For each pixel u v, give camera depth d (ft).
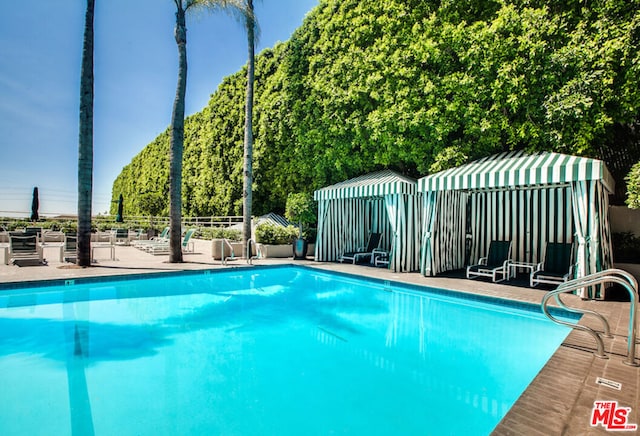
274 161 55.98
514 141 31.14
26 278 26.78
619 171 32.19
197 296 28.14
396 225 35.81
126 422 10.62
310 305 25.63
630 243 30.73
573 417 8.80
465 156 33.22
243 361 15.61
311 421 10.80
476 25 32.30
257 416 11.10
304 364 15.24
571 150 28.19
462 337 18.65
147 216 90.33
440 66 35.22
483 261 36.29
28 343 17.48
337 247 45.03
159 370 14.53
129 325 20.54
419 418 10.99
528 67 28.94
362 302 26.43
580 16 28.04
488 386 13.17
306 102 48.93
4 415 10.89
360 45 42.93
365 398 12.32
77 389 12.77
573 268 26.30
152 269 33.35
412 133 37.11
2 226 62.18
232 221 64.59
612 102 26.76
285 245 47.80
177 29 37.86
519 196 34.65
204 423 10.65
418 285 28.25
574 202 24.08
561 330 19.17
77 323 20.74
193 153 83.10
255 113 60.08
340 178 47.57
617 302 22.18
